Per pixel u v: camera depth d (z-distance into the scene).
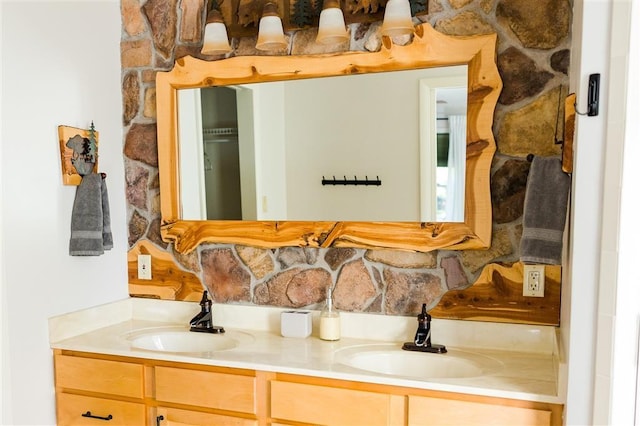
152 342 2.00
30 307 1.79
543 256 1.39
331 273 1.97
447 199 1.79
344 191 1.92
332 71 1.90
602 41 1.15
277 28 1.89
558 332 1.65
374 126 1.87
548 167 1.40
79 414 1.85
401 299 1.88
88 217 1.95
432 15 1.79
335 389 1.51
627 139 1.12
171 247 2.20
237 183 2.07
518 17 1.69
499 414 1.35
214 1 2.06
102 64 2.13
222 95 2.08
